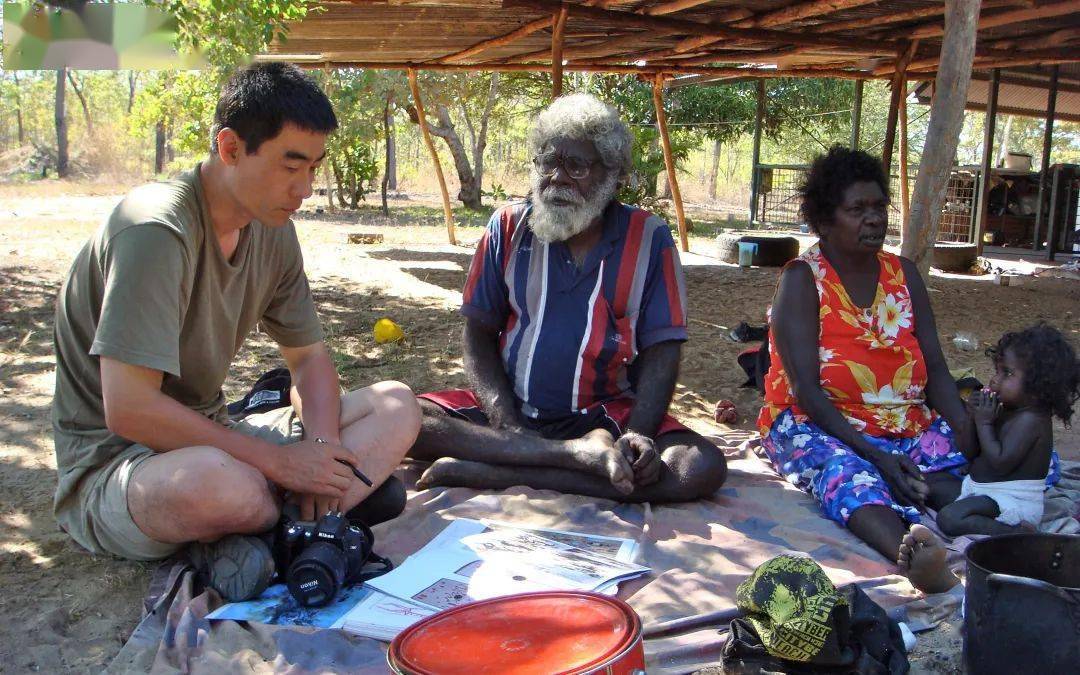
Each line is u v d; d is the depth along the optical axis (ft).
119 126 152.56
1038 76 48.88
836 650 7.36
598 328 12.55
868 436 12.59
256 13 22.58
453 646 6.65
